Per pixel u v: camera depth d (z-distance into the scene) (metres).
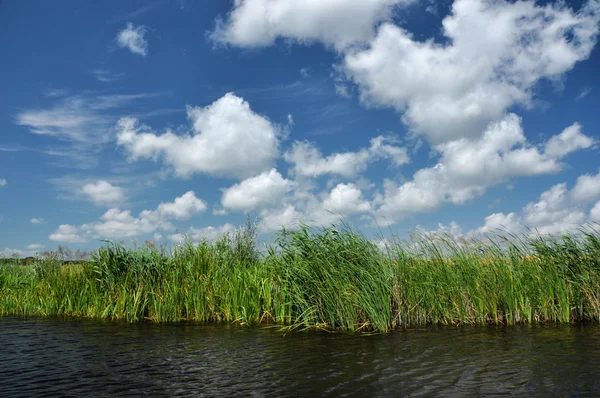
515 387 5.83
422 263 11.03
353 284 10.16
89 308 12.94
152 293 12.03
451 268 11.11
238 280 11.84
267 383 6.14
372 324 10.10
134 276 12.97
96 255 13.56
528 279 11.19
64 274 14.55
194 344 8.73
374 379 6.22
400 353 7.66
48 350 8.34
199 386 6.08
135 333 9.99
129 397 5.69
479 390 5.73
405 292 10.42
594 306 11.02
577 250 11.58
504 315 11.05
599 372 6.42
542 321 10.91
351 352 7.80
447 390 5.74
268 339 9.12
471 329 9.92
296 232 10.98
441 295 10.78
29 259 20.22
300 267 10.73
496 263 11.22
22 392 5.93
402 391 5.73
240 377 6.44
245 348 8.30
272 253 11.65
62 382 6.34
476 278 10.84
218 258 13.26
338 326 10.40
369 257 10.47
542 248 11.75
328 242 10.70
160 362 7.36
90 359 7.62
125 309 12.40
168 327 10.78
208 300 11.88
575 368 6.64
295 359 7.39
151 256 13.36
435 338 8.91
